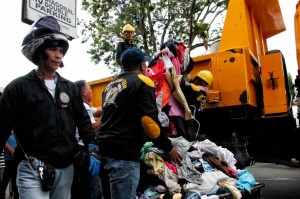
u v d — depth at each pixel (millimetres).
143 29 17312
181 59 4664
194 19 16859
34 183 2348
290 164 5492
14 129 2436
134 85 2877
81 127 2715
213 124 5660
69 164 2520
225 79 5137
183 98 4281
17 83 2410
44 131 2389
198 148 4340
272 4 6062
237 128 5555
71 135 2533
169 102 4316
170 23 18016
